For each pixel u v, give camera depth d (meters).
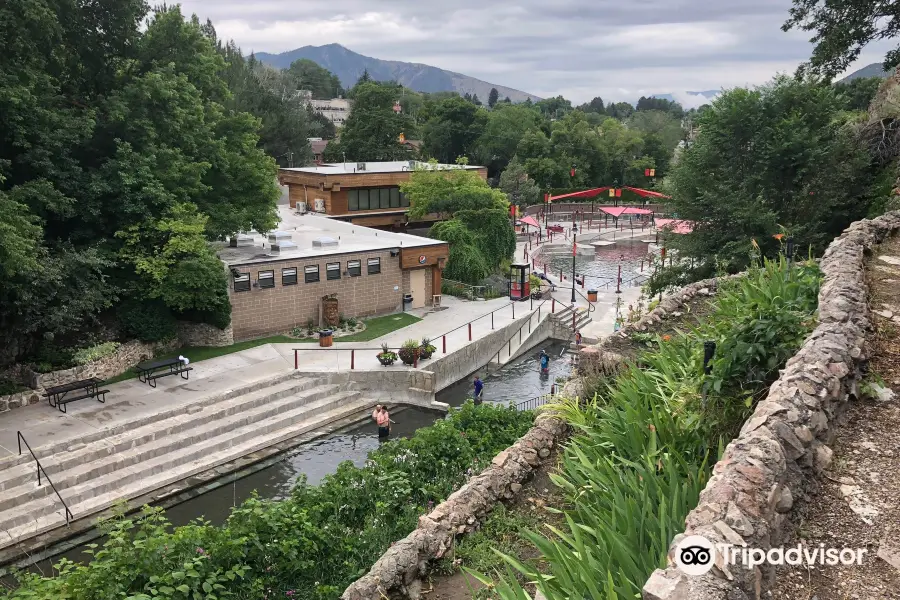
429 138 101.12
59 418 21.69
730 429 7.98
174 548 10.22
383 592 8.29
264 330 31.12
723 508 5.26
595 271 55.75
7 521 16.95
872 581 5.14
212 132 30.23
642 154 104.69
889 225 13.77
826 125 26.11
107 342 25.84
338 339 31.25
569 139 98.94
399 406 27.33
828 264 10.95
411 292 36.84
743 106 26.11
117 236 26.28
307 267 32.03
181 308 27.30
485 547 9.11
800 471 6.04
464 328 33.78
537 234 73.00
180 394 24.08
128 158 25.80
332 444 23.39
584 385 11.82
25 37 22.14
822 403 6.68
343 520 12.51
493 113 102.62
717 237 26.38
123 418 21.80
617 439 8.45
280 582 10.57
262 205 33.12
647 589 4.64
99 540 17.17
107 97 26.39
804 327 8.20
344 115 160.00
